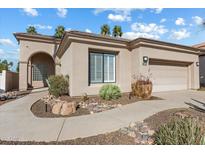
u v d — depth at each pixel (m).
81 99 10.32
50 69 22.53
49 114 7.53
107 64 12.94
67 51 12.85
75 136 4.85
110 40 12.53
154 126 5.62
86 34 11.36
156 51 13.75
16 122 6.29
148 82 11.36
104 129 5.43
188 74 17.16
